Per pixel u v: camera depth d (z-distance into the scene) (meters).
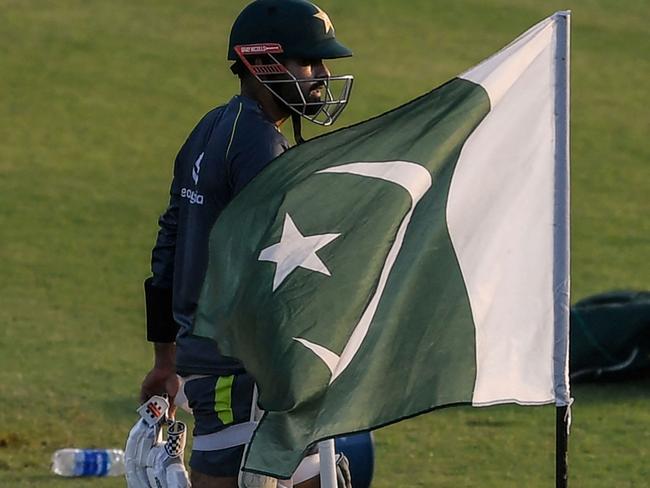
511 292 13.55
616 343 29.97
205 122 15.24
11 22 80.50
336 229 13.22
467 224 13.48
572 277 43.19
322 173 13.38
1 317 36.91
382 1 88.19
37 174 56.25
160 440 15.80
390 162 13.45
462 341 13.25
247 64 14.66
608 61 79.06
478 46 80.44
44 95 68.88
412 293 13.22
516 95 13.77
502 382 13.43
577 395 29.30
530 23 85.25
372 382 12.95
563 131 13.73
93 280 41.91
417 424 26.84
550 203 13.66
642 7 89.94
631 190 56.91
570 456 24.69
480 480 23.12
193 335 13.31
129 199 53.16
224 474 14.77
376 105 68.06
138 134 63.66
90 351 33.44
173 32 80.81
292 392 12.73
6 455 24.31
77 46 77.12
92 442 25.34
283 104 15.00
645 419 27.38
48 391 29.19
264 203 13.30
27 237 47.06
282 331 12.92
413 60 77.12
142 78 72.69
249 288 13.10
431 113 13.70
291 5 14.72
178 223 15.38
